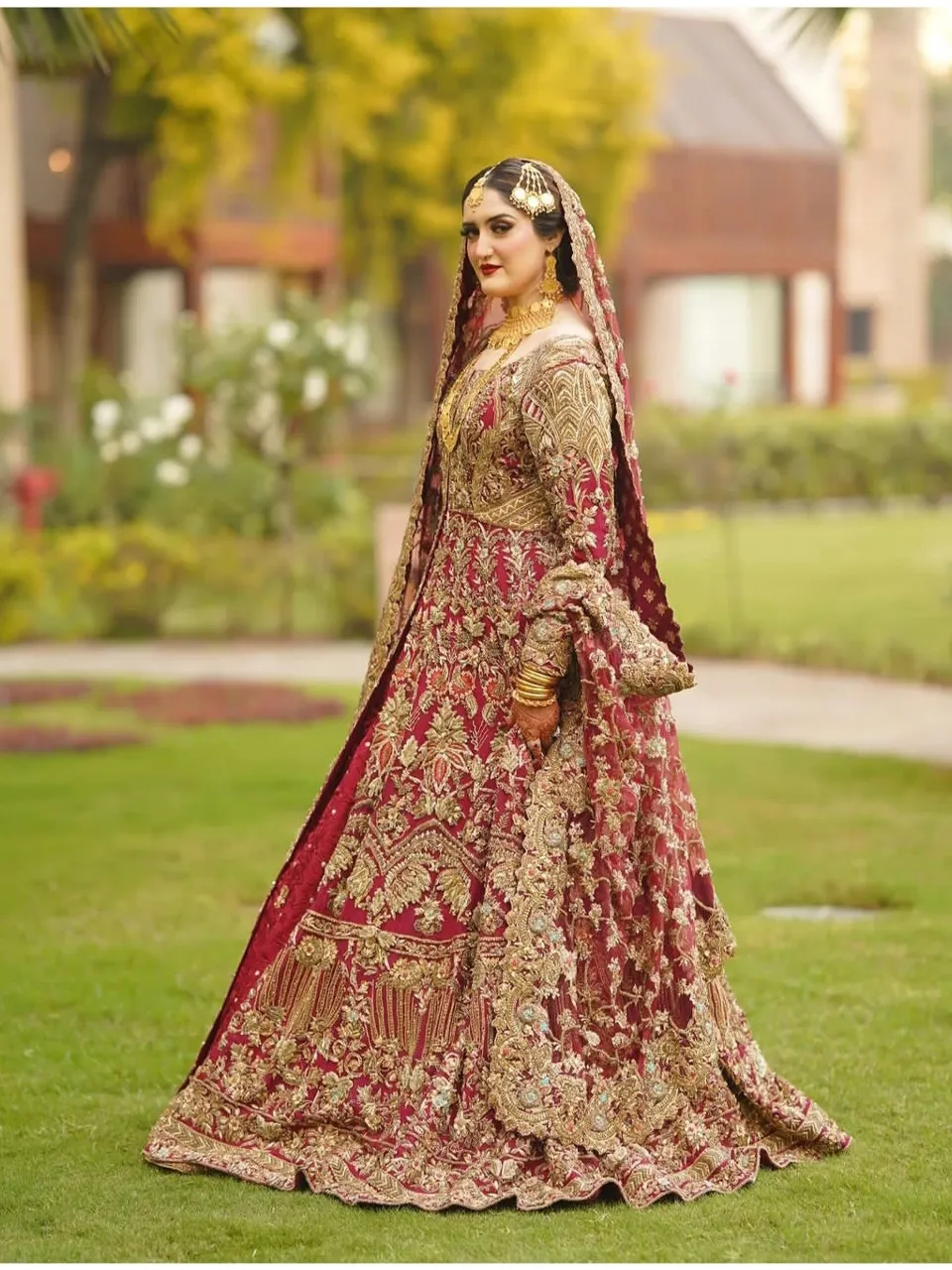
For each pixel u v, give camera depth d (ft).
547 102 87.51
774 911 21.75
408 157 87.61
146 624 52.21
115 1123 14.64
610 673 13.05
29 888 22.71
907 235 154.51
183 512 55.52
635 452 13.60
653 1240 11.99
